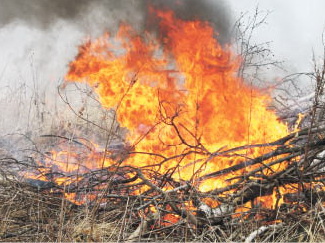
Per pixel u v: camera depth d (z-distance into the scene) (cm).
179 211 560
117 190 632
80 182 641
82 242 525
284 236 533
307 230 522
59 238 507
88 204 593
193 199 588
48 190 645
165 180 626
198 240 528
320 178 615
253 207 589
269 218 561
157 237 549
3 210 585
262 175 589
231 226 546
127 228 551
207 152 627
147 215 573
